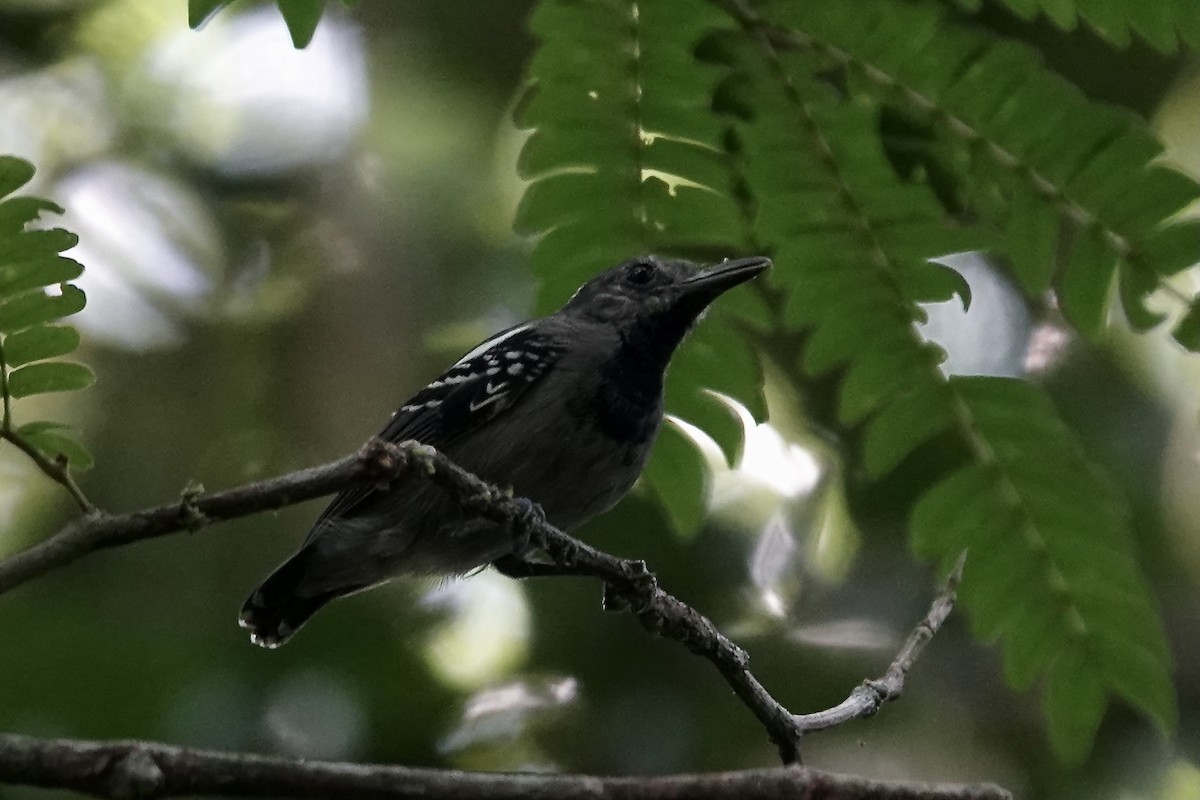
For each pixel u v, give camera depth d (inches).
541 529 272.7
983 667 535.2
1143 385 507.5
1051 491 247.9
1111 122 225.8
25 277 217.0
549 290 261.7
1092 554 248.2
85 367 220.2
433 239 577.3
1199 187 225.9
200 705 446.0
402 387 560.7
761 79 234.1
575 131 250.7
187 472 550.6
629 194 255.3
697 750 493.7
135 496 537.3
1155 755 522.6
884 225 243.6
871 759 524.4
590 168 253.4
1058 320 490.6
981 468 250.1
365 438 555.8
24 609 455.8
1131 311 235.3
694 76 244.1
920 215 241.4
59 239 217.8
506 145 580.1
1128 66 455.5
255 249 594.9
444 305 569.6
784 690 505.7
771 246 248.8
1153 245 229.9
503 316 565.6
